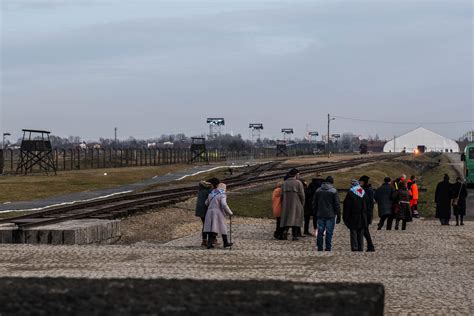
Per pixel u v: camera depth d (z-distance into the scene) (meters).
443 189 30.16
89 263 17.02
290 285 5.34
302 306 4.64
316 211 21.27
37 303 4.79
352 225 20.80
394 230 27.97
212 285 5.38
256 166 97.69
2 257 18.05
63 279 5.67
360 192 20.86
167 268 16.17
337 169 83.38
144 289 5.21
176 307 4.68
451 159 155.75
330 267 16.75
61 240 23.48
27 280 5.60
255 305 4.71
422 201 42.78
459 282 14.85
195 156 116.38
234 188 51.75
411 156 175.50
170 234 28.80
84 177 67.62
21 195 45.19
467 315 11.63
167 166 98.69
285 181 24.61
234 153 149.12
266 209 37.00
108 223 26.25
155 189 53.25
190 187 52.34
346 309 4.53
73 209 32.75
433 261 18.25
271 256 18.67
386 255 19.53
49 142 74.75
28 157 74.75
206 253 19.20
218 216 21.66
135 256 18.44
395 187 32.91
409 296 13.23
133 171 81.06
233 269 16.16
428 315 11.60
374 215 36.62
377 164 105.81
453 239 24.52
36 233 23.64
